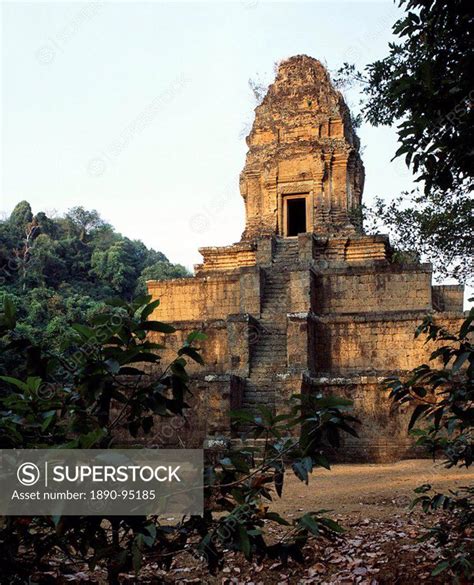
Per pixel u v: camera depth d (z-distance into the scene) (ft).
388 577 23.66
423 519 32.71
